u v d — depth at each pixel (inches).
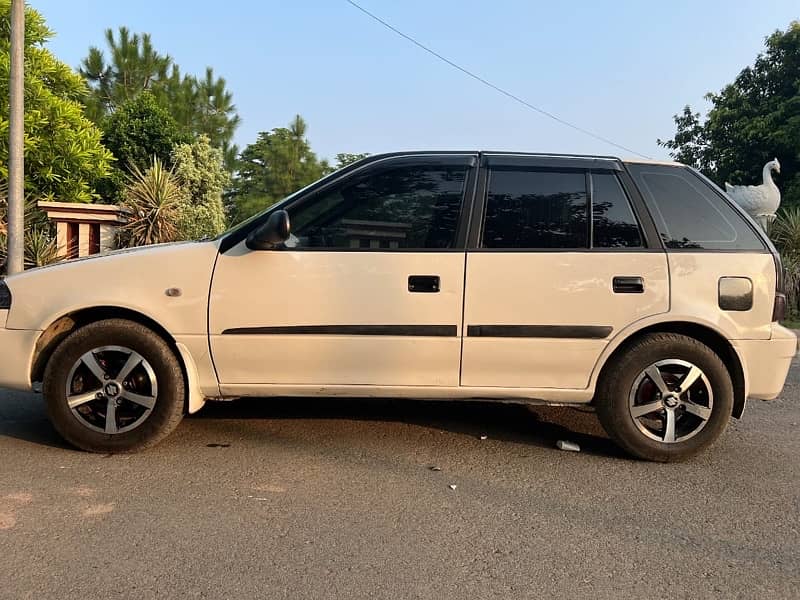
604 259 154.4
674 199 160.6
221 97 1087.6
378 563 109.7
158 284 152.5
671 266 155.1
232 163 1075.3
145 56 1006.4
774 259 158.2
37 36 472.4
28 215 395.2
